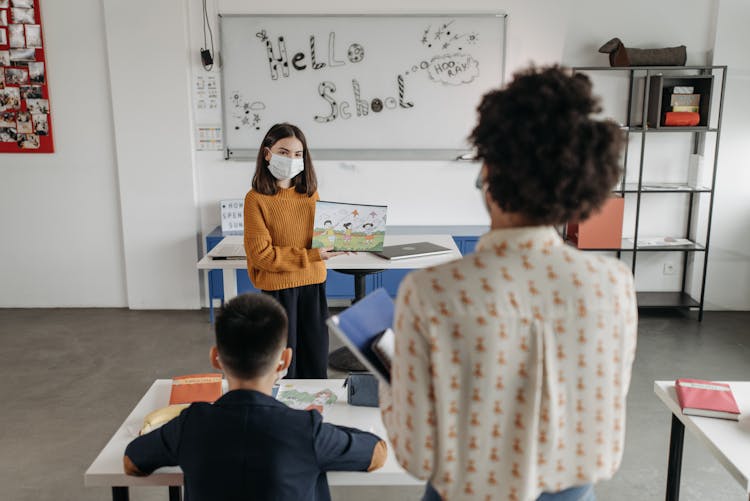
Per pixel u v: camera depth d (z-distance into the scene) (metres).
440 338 0.90
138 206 4.81
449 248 3.30
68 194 4.86
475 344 0.90
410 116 4.74
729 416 1.78
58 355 4.09
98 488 2.67
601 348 0.94
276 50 4.62
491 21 4.59
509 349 0.91
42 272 4.98
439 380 0.90
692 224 4.87
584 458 0.99
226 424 1.32
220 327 1.38
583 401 0.96
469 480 0.96
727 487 2.67
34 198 4.85
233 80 4.66
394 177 4.87
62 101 4.70
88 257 4.96
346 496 2.65
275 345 1.39
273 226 2.76
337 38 4.60
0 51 4.61
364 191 4.89
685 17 4.57
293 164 2.68
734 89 4.57
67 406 3.40
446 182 4.88
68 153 4.79
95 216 4.89
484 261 0.93
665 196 4.88
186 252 4.88
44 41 4.61
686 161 4.79
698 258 4.86
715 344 4.23
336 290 4.72
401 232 4.70
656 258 4.97
